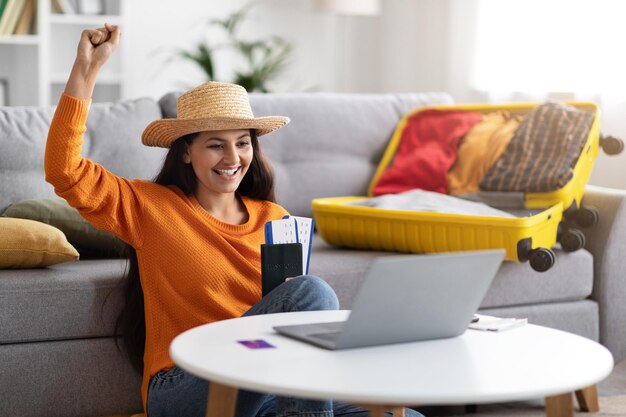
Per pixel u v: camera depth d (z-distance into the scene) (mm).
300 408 1804
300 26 6090
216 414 1584
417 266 1552
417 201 3068
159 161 3137
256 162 2408
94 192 2188
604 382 3152
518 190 3131
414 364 1517
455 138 3434
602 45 4098
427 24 5383
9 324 2346
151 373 2166
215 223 2293
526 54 4566
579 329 3090
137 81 5801
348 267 2773
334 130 3514
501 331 1798
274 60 6016
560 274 3041
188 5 5852
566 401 1614
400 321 1612
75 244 2764
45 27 5254
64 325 2402
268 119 2295
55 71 5668
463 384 1410
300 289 2023
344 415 2131
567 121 3225
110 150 3068
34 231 2492
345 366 1493
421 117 3588
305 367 1482
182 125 2227
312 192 3424
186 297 2229
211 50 5449
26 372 2369
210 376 1449
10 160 2922
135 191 2262
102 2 5520
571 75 4293
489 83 4824
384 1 5758
